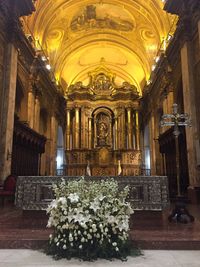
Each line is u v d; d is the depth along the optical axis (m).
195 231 4.49
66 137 23.55
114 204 3.62
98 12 19.55
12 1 11.20
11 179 9.33
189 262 3.23
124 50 23.14
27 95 14.70
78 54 23.58
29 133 13.71
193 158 10.16
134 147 23.42
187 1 11.09
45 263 3.18
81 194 3.60
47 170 19.19
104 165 22.27
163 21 16.56
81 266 3.08
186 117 6.23
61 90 23.16
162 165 16.58
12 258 3.39
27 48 13.55
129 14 19.11
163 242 3.87
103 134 23.77
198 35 10.34
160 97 17.61
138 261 3.26
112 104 24.39
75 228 3.39
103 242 3.36
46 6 16.22
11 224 5.14
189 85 10.77
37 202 5.72
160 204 5.57
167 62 14.84
